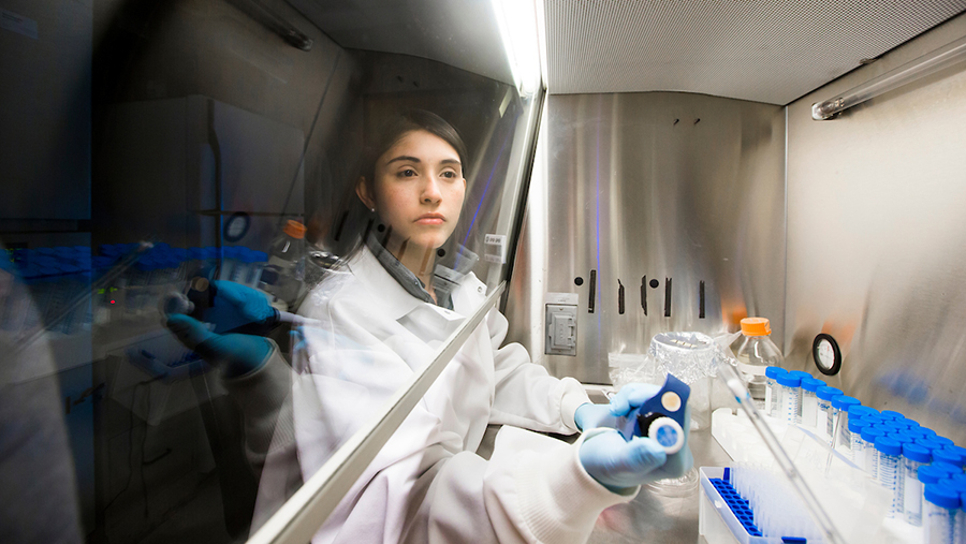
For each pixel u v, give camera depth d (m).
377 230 0.87
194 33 0.52
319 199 0.71
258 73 0.58
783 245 1.67
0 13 0.40
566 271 1.72
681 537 0.90
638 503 1.01
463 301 1.29
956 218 1.04
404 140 0.85
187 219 0.53
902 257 1.18
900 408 1.18
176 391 0.53
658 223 1.67
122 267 0.48
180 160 0.52
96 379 0.46
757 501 0.78
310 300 0.72
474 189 1.20
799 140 1.59
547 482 0.60
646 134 1.66
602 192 1.69
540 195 1.72
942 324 1.07
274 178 0.63
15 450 0.41
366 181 0.81
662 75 1.45
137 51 0.48
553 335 1.74
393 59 0.78
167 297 0.52
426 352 0.86
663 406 0.53
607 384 1.72
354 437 0.50
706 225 1.67
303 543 0.36
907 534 0.81
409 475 0.70
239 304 0.60
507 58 1.19
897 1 0.95
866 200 1.30
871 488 0.82
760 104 1.64
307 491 0.39
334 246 0.77
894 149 1.20
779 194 1.66
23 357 0.41
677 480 1.08
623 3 1.00
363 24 0.69
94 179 0.46
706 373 1.36
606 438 0.57
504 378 1.46
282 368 0.65
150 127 0.50
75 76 0.45
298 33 0.61
